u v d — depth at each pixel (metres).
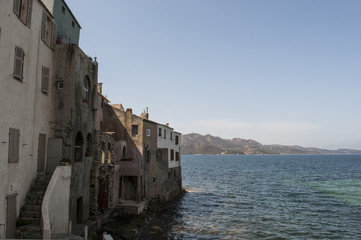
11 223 15.36
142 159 38.62
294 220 36.00
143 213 34.44
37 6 18.34
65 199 18.36
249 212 40.41
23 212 16.48
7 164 15.00
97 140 26.38
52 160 20.02
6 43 14.70
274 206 44.69
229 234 30.16
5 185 14.80
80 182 22.50
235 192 59.53
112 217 28.95
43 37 19.28
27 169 17.36
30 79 17.55
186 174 107.25
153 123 42.22
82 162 22.89
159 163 43.66
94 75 25.62
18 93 16.09
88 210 24.58
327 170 126.38
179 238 28.36
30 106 17.61
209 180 85.19
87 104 23.88
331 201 48.53
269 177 94.19
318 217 37.47
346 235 29.98
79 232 20.56
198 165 176.12
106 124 39.41
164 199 44.06
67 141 20.30
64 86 20.64
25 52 16.83
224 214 39.06
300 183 75.62
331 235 29.98
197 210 41.34
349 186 68.19
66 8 24.42
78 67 21.69
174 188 50.56
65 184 18.38
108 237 17.11
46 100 19.94
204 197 52.84
